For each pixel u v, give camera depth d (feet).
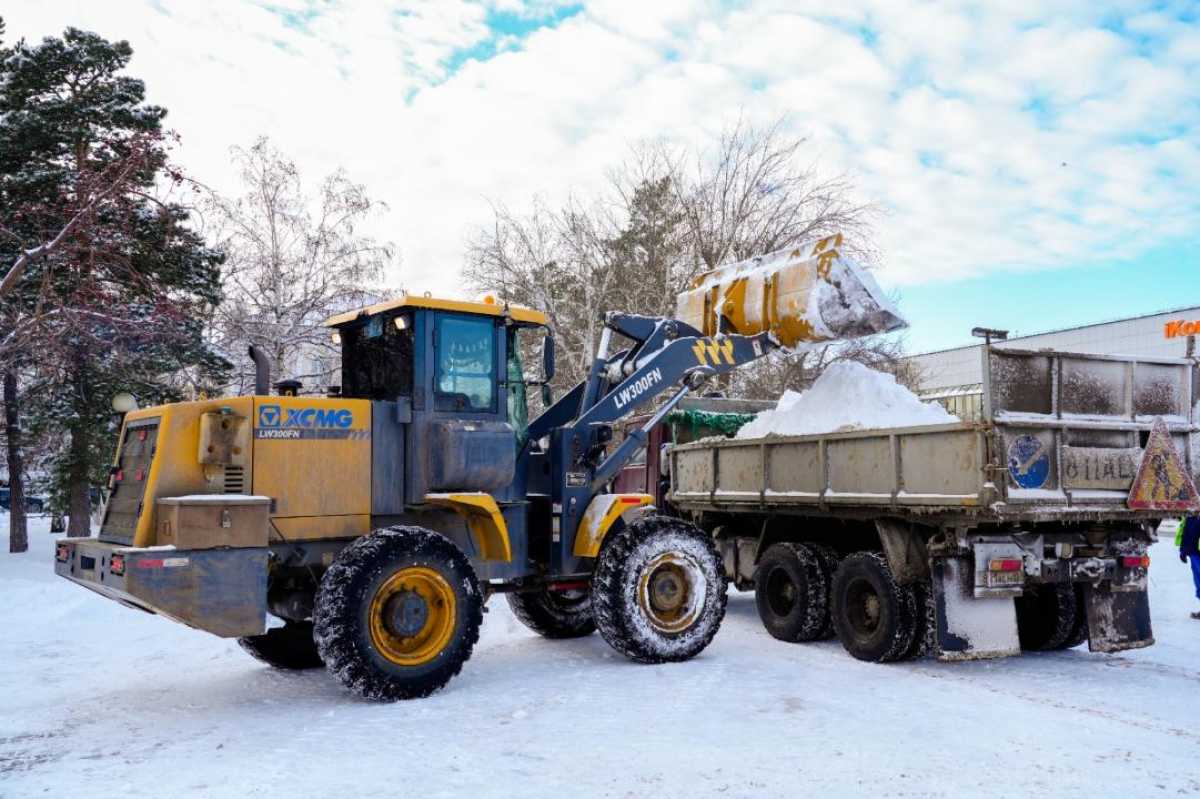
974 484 19.89
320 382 63.26
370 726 16.88
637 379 25.23
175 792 13.21
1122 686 19.86
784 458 26.78
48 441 62.90
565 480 23.75
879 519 22.89
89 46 56.39
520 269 80.43
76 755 15.19
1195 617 28.30
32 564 52.08
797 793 12.96
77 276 40.91
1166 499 21.93
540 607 26.48
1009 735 15.81
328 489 19.98
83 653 25.05
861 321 25.62
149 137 39.24
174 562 17.24
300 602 20.90
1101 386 21.59
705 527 32.01
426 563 19.26
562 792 13.10
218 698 19.54
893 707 17.94
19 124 51.60
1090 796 12.75
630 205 80.89
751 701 18.53
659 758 14.64
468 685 20.33
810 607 25.04
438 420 21.31
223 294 58.65
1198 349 128.16
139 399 57.47
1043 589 24.00
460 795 13.01
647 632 22.40
